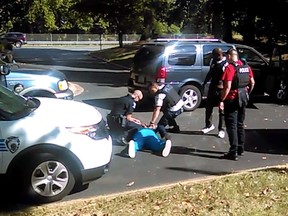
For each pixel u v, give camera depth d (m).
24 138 5.36
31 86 8.77
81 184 5.83
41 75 8.96
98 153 5.66
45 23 71.94
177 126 9.48
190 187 5.99
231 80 7.25
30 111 5.66
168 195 5.68
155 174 6.75
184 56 11.78
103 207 5.30
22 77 8.76
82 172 5.57
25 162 5.38
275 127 10.11
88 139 5.61
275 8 21.22
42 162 5.42
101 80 20.42
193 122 10.59
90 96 14.91
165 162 7.40
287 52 14.93
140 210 5.16
